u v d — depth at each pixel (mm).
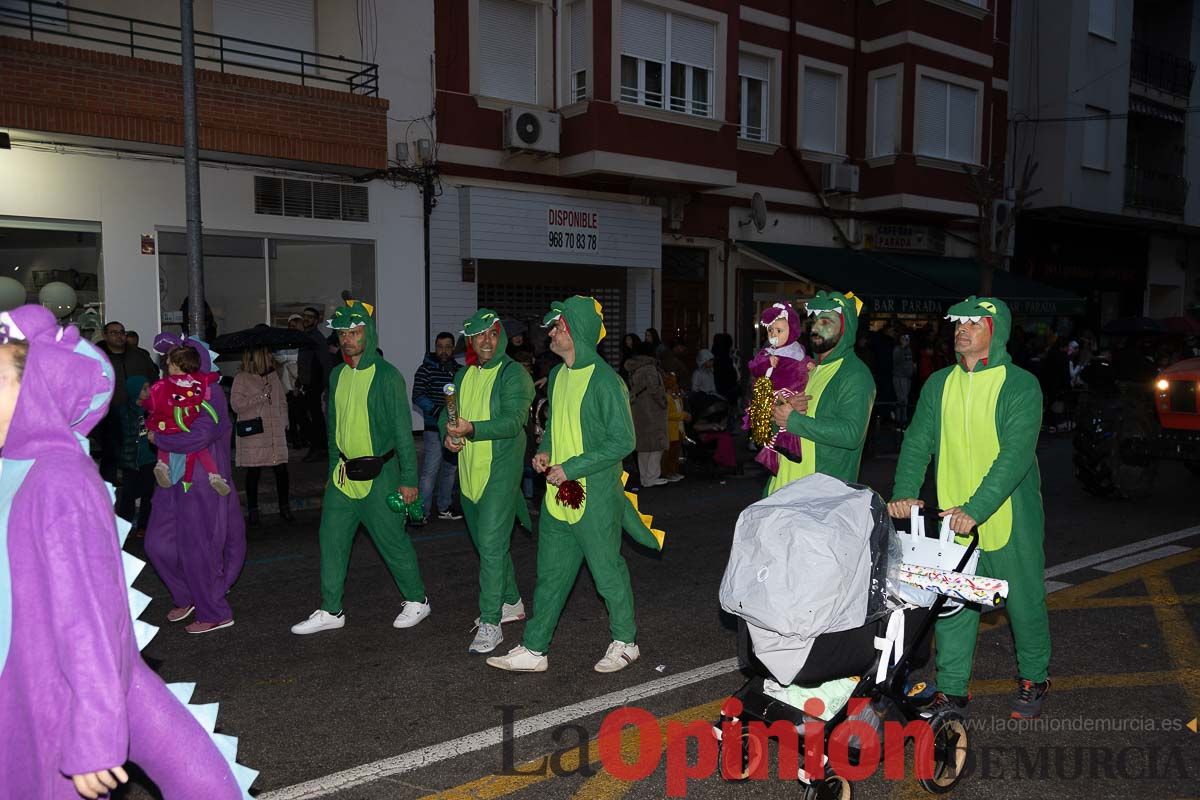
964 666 4043
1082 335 19484
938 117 19703
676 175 15250
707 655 5238
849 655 3328
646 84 15289
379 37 13023
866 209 19422
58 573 2045
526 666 4949
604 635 5613
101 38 10922
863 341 15875
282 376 12398
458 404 5504
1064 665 5031
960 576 3576
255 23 12289
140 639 2422
